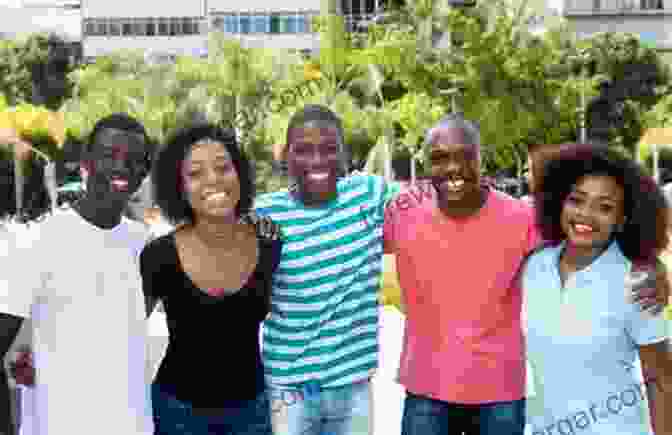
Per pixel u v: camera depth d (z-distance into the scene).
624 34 41.50
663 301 3.36
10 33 58.53
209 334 3.55
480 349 3.90
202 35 54.75
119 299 3.50
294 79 22.92
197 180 3.59
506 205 3.98
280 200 4.06
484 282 3.91
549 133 17.81
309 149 4.01
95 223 3.53
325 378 3.97
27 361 3.54
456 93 17.38
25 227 3.73
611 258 3.53
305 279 3.93
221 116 23.28
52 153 26.22
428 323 4.02
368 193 4.16
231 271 3.63
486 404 3.94
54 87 48.47
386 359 7.85
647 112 35.28
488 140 17.22
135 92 29.58
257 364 3.70
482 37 17.17
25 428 3.54
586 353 3.43
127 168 3.53
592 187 3.44
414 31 17.81
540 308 3.58
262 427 3.72
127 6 55.03
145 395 3.56
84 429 3.36
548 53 17.66
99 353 3.40
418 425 4.03
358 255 4.03
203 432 3.61
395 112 18.64
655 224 3.46
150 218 13.87
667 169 29.50
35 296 3.35
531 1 17.88
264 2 54.03
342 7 40.44
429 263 3.98
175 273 3.54
